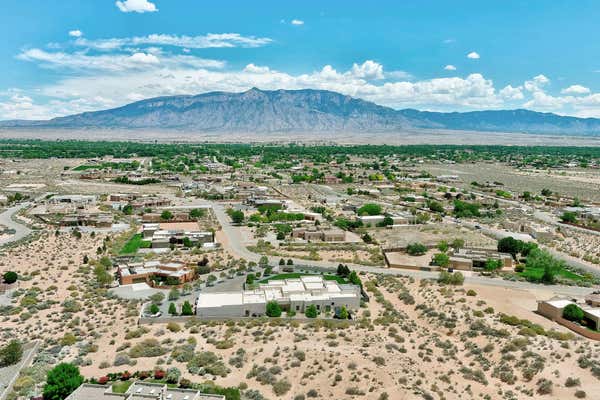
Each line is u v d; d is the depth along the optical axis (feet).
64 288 517.55
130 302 483.10
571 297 506.48
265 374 336.49
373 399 308.81
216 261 630.74
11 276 524.93
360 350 372.58
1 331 408.05
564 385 329.93
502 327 419.33
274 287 509.35
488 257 631.56
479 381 341.00
